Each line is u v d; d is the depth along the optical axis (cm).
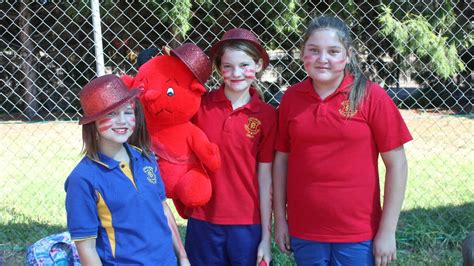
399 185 255
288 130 270
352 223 259
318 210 262
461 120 1017
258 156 283
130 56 1059
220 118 280
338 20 258
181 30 970
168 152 276
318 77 252
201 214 288
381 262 261
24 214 507
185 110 272
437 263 396
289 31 988
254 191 282
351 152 254
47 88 1198
